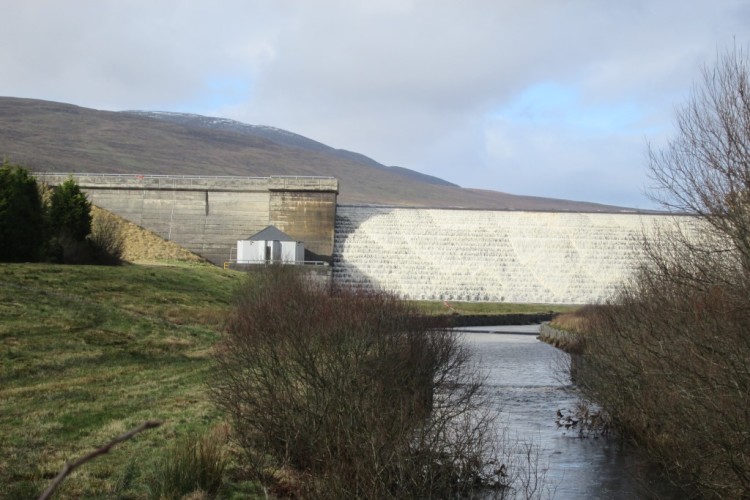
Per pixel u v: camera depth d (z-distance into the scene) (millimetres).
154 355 36312
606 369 29000
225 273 67000
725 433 17891
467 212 106062
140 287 52125
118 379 30406
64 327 37906
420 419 19516
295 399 20891
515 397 37406
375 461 16344
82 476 17875
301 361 20922
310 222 95875
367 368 21469
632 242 100625
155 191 96375
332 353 21297
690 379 19188
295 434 20422
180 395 27797
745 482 17031
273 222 95625
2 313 37875
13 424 22422
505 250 100125
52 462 18859
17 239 53875
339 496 16469
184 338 40625
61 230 60438
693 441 20297
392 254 98250
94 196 96625
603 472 23688
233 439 21500
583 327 48156
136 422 23391
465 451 20312
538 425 31000
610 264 97938
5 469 17984
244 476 19109
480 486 20875
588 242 101312
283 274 55281
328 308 26203
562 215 105562
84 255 61250
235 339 25688
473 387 29156
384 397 20375
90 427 22703
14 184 54062
